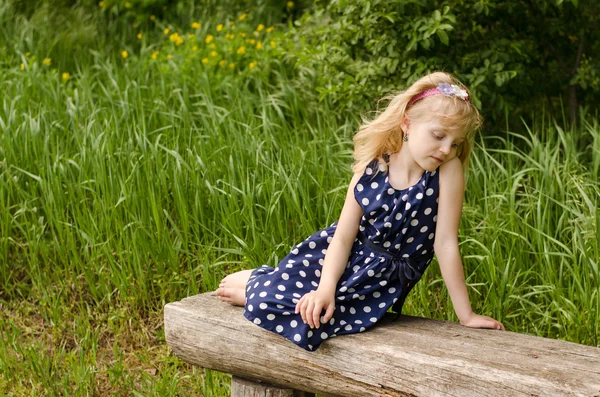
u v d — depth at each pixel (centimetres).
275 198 408
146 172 426
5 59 624
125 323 394
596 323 333
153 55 616
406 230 256
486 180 399
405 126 256
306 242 272
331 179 424
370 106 471
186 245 404
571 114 483
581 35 470
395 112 256
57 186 431
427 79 255
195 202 412
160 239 407
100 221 421
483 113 468
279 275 264
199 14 745
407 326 255
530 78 477
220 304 276
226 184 412
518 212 395
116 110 514
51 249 434
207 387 344
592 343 336
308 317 246
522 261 368
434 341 239
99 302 408
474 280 375
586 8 471
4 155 460
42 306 407
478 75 441
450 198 255
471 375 216
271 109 512
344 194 404
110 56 668
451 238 256
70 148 475
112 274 400
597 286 341
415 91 254
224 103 533
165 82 564
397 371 230
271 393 262
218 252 407
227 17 693
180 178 421
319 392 251
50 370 365
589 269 353
